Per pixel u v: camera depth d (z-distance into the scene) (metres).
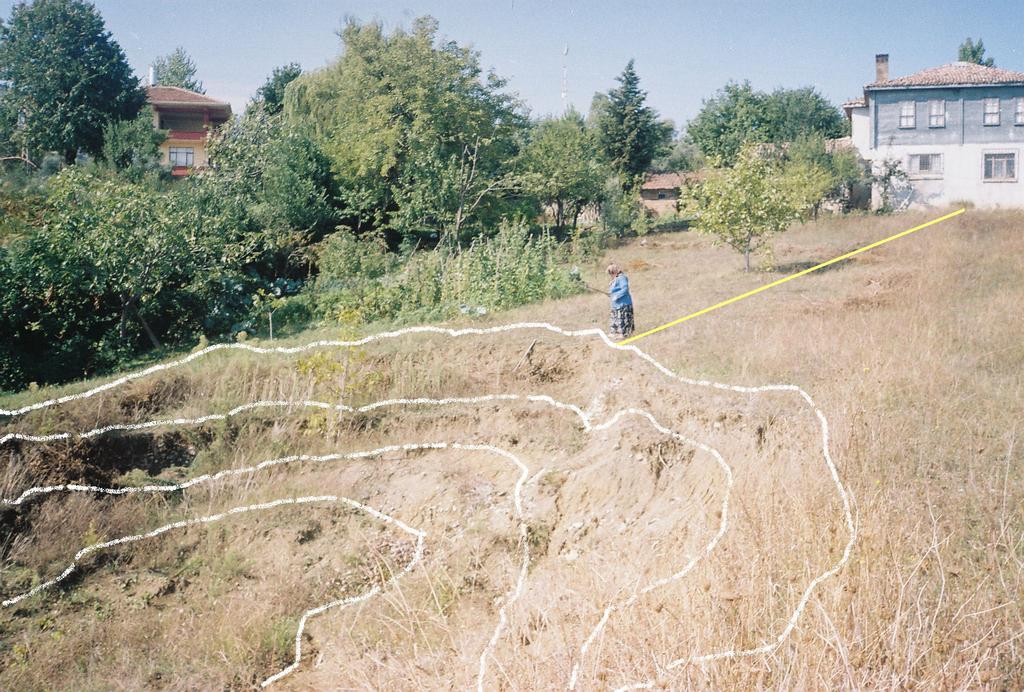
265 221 25.02
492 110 30.98
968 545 6.33
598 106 44.31
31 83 39.97
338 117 32.16
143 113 39.31
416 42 30.28
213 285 19.73
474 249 19.72
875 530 6.05
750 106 50.12
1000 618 5.27
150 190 22.94
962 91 37.16
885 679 4.77
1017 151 36.84
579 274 20.47
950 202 37.38
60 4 40.25
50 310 17.23
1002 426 8.63
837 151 37.12
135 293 17.56
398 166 29.27
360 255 23.30
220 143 27.17
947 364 10.90
